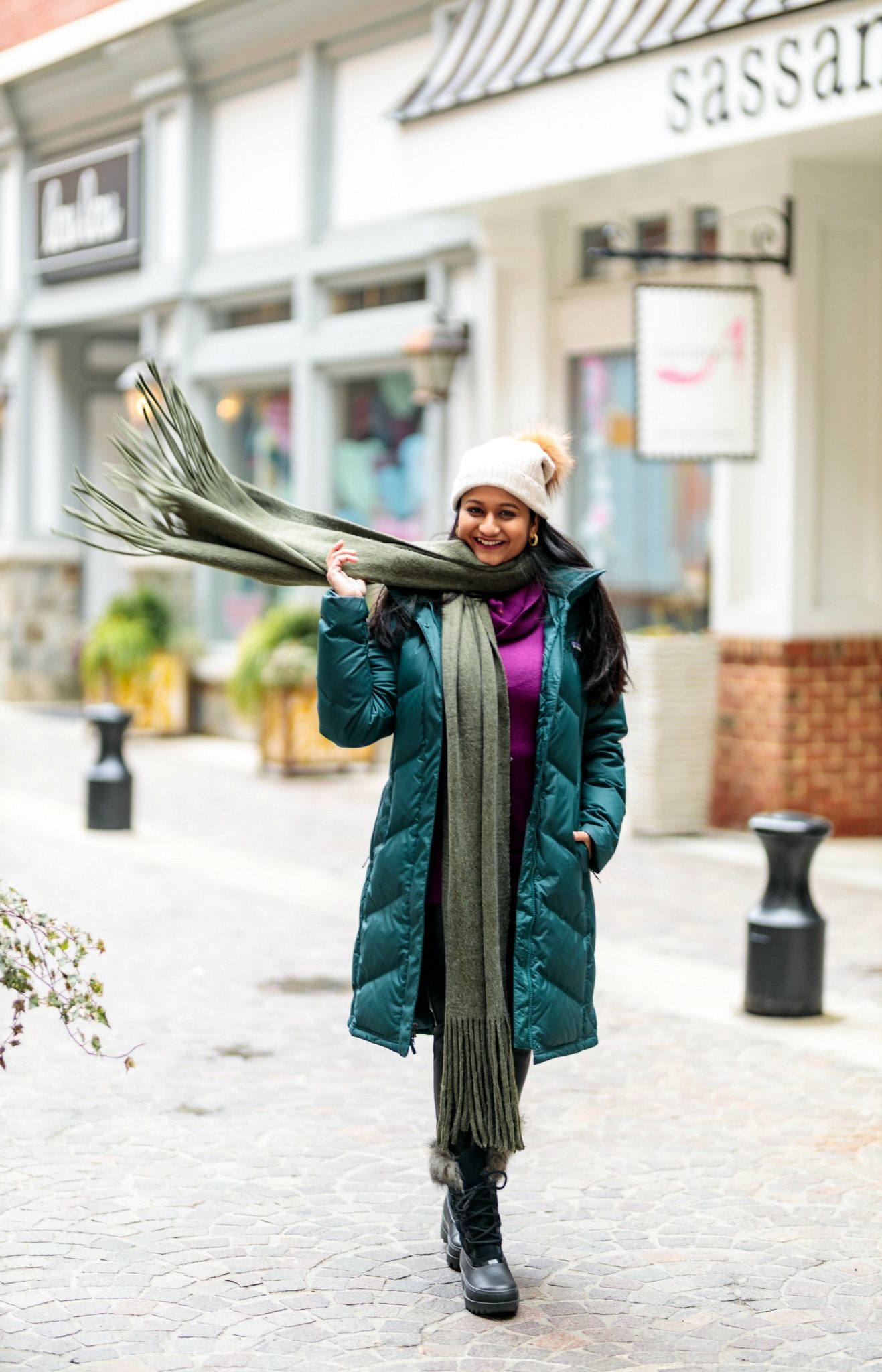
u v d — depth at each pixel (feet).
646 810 36.37
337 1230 15.14
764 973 22.41
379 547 13.73
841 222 35.14
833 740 36.22
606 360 40.32
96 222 57.62
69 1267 14.17
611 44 34.68
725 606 36.91
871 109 29.66
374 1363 12.56
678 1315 13.48
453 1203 13.80
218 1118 18.16
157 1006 22.56
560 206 39.88
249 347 51.80
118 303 57.88
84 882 30.71
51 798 40.91
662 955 25.84
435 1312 13.48
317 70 48.26
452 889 13.26
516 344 42.04
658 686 35.99
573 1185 16.39
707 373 33.55
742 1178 16.63
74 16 55.98
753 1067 20.31
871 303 35.86
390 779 13.74
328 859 33.45
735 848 35.22
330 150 48.60
